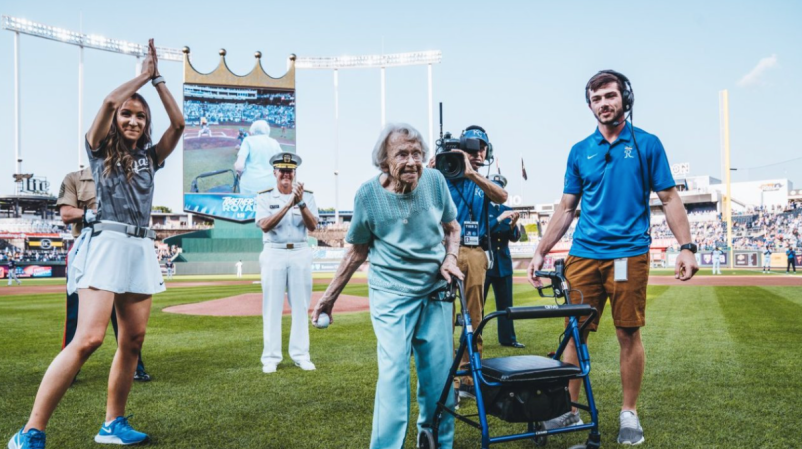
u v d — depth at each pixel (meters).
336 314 9.38
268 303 4.88
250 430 3.18
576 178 3.38
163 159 3.12
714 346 5.69
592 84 3.13
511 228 5.90
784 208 55.84
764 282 18.16
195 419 3.39
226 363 5.18
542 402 2.38
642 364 3.02
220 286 21.61
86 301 2.69
